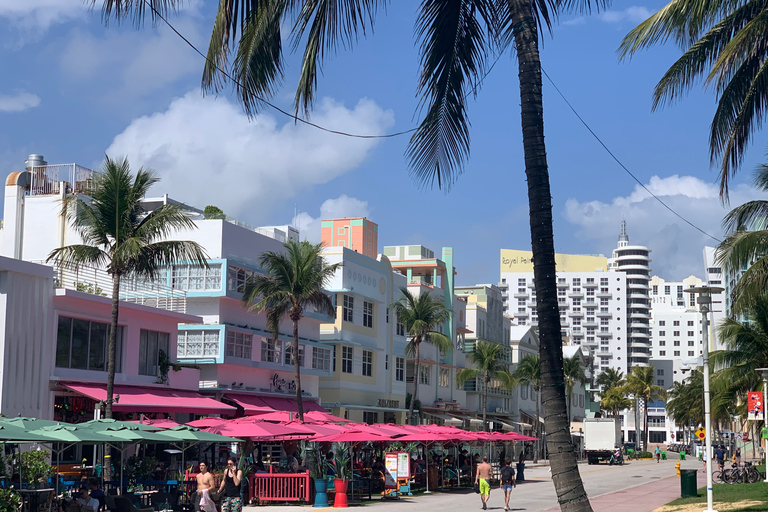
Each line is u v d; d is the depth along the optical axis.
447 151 11.95
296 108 9.91
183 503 27.12
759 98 17.33
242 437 31.86
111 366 30.94
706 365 24.52
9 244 45.94
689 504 29.30
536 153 10.43
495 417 94.62
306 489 31.67
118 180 31.41
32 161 48.66
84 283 42.78
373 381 64.69
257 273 50.03
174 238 48.00
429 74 11.93
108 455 29.56
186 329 45.94
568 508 9.85
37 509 21.50
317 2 9.95
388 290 68.75
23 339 32.53
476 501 34.44
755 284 22.88
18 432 20.11
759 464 63.91
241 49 9.41
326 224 74.50
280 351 52.12
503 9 11.87
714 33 17.45
